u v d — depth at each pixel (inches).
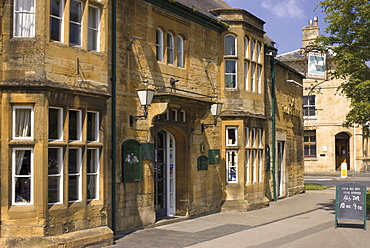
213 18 676.7
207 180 657.0
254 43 754.8
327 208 749.3
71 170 417.7
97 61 442.6
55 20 410.0
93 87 434.0
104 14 455.2
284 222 601.6
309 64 987.9
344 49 649.0
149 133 536.4
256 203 722.2
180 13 603.2
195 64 637.9
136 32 527.2
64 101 401.7
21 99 381.7
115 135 483.2
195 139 631.2
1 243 367.6
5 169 378.9
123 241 456.4
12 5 389.7
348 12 637.9
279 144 905.5
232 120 700.0
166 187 602.9
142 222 524.7
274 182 844.6
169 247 433.1
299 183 1004.6
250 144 725.9
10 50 386.0
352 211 547.2
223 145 698.8
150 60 547.8
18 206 380.2
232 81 711.7
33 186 382.9
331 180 1384.1
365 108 594.2
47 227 381.7
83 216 418.0
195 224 569.6
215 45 688.4
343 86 649.6
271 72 856.9
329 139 1768.0
